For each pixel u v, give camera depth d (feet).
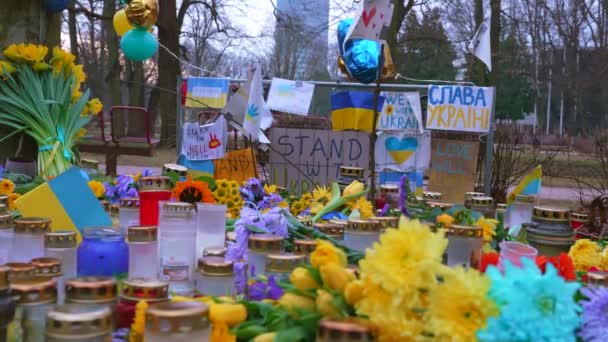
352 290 3.66
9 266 4.28
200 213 6.31
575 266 6.53
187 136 19.15
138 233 5.17
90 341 3.35
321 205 9.05
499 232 7.77
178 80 21.84
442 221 7.18
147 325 3.40
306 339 3.79
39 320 3.92
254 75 14.32
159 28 66.80
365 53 15.96
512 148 31.01
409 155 20.54
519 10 89.86
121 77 95.66
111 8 70.28
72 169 7.02
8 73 13.55
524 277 3.45
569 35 89.81
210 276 4.86
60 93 13.97
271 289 4.51
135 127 29.99
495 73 48.34
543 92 143.23
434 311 3.45
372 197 10.53
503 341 3.34
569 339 3.40
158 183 6.64
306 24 76.89
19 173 12.10
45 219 5.72
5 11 14.29
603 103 107.65
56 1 14.92
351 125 19.97
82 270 5.40
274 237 5.24
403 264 3.50
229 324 3.96
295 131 20.84
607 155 36.94
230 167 16.53
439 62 94.07
